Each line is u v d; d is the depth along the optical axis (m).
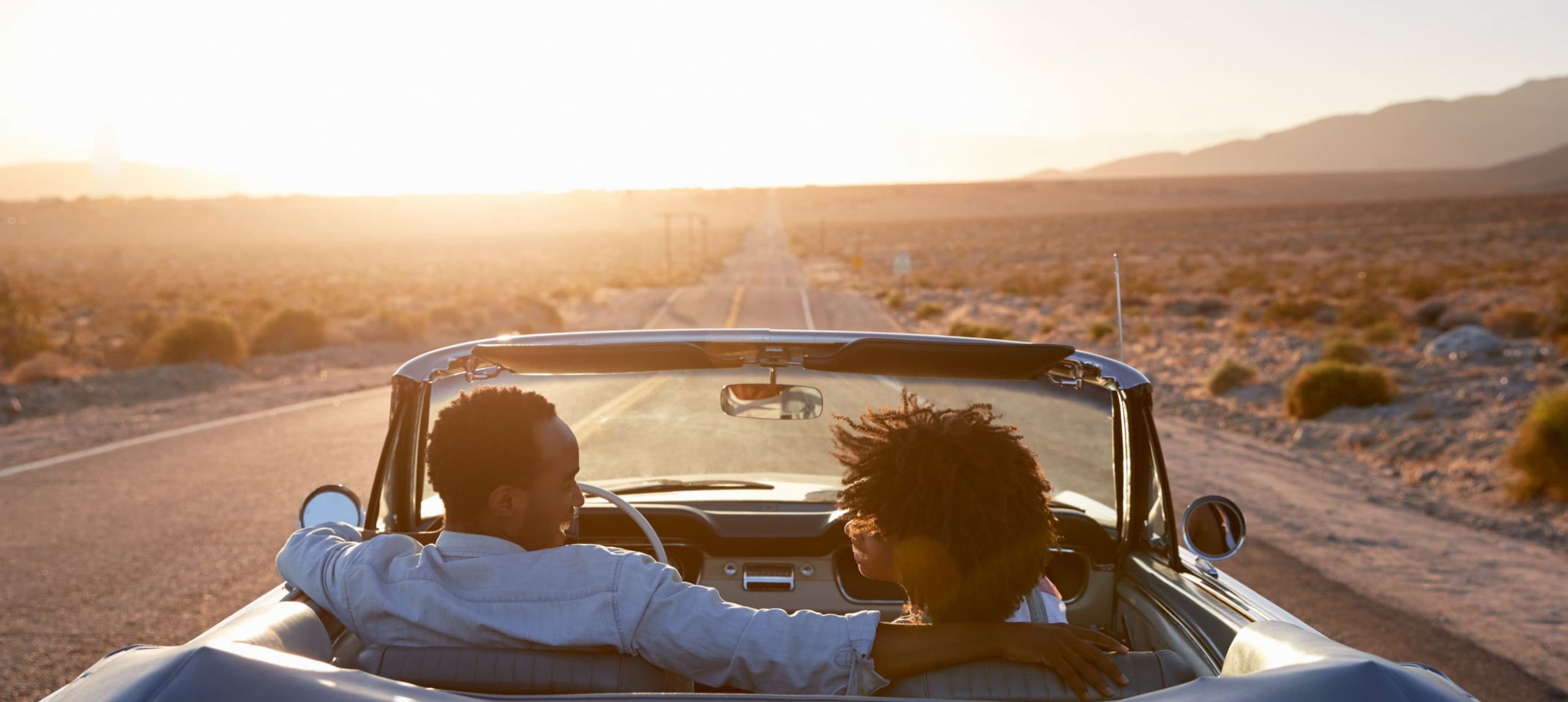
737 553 3.45
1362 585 7.57
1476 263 65.31
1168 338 31.00
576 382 3.29
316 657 1.91
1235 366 20.08
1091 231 150.12
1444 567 8.12
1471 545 8.87
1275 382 20.31
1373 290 48.19
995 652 1.93
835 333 2.98
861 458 2.06
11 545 8.01
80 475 10.94
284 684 1.38
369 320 32.50
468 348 2.94
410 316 32.75
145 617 6.29
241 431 14.05
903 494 1.96
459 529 2.10
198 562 7.53
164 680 1.35
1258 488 11.08
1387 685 1.43
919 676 1.95
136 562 7.54
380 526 3.24
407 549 2.22
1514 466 11.01
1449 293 46.69
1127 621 3.17
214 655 1.41
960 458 1.95
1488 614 6.94
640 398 3.39
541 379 3.23
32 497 9.80
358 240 183.12
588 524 3.44
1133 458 3.10
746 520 3.40
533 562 2.05
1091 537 3.23
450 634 2.04
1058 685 1.91
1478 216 141.88
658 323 39.41
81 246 153.50
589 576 2.02
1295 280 59.31
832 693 1.97
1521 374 19.12
